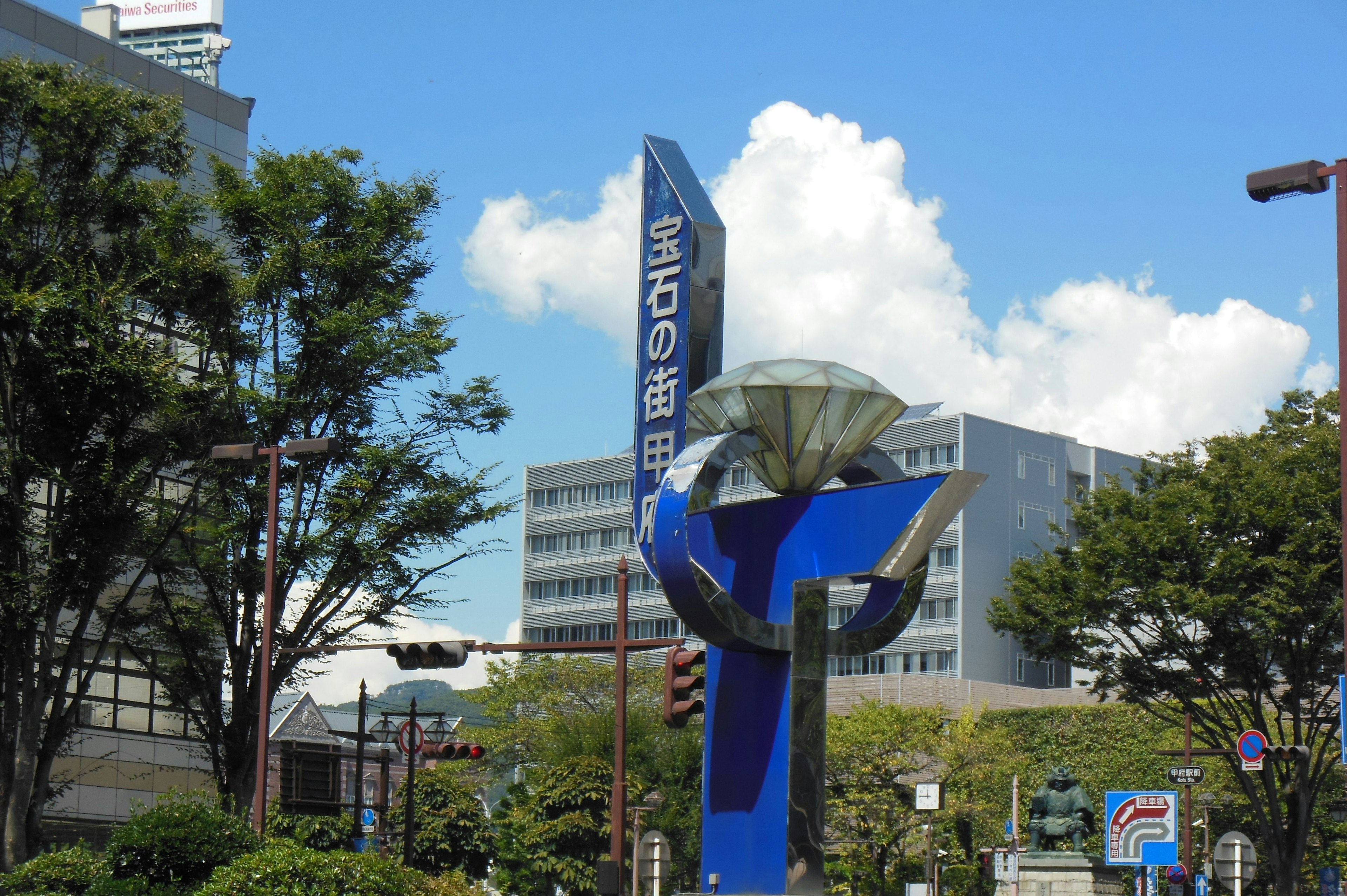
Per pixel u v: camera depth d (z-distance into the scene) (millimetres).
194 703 38125
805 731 18625
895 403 19188
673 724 21516
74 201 29578
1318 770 33875
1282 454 33125
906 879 57688
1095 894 35125
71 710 28984
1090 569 34312
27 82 29141
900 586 19000
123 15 164625
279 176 32594
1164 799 34094
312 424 32375
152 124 30078
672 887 55156
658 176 31359
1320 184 16812
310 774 42938
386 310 32406
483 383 32906
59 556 28391
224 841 20312
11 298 26953
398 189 33750
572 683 67938
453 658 25562
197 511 31422
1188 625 35906
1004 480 89938
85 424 28812
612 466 103812
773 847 18594
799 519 19000
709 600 18047
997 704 83062
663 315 30500
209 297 30266
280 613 31312
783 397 18734
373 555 30719
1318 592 31797
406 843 35594
